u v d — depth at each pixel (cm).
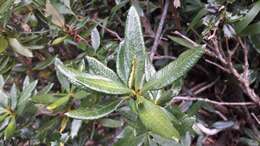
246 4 73
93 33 73
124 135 56
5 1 66
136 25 49
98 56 72
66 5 75
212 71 91
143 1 89
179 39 73
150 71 53
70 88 64
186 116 56
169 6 85
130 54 49
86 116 47
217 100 91
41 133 69
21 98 65
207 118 89
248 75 78
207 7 68
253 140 84
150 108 45
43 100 64
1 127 65
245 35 72
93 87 45
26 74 82
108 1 92
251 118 87
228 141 90
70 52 86
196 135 81
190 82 94
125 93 46
